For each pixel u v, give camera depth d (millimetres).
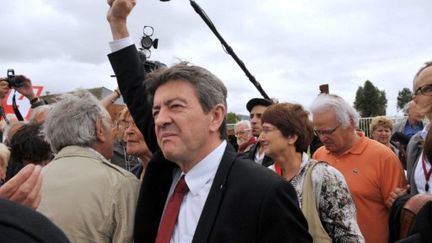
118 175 1853
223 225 1414
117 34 1979
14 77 4043
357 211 2707
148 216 1710
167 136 1485
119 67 1970
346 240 2068
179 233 1554
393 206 1926
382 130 5023
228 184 1485
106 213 1733
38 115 2953
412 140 2812
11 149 2602
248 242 1394
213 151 1575
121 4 1929
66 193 1729
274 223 1385
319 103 2766
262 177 1460
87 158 1850
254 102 4457
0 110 4137
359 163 2750
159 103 1503
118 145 3688
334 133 2750
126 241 1746
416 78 2094
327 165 2201
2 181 2662
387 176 2672
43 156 2553
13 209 741
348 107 2740
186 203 1580
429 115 1997
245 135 6379
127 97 1981
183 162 1575
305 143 2320
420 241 1420
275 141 2312
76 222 1686
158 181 1735
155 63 2479
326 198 2111
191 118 1475
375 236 2672
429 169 2488
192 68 1524
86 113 1893
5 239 689
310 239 1469
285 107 2359
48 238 736
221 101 1552
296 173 2314
